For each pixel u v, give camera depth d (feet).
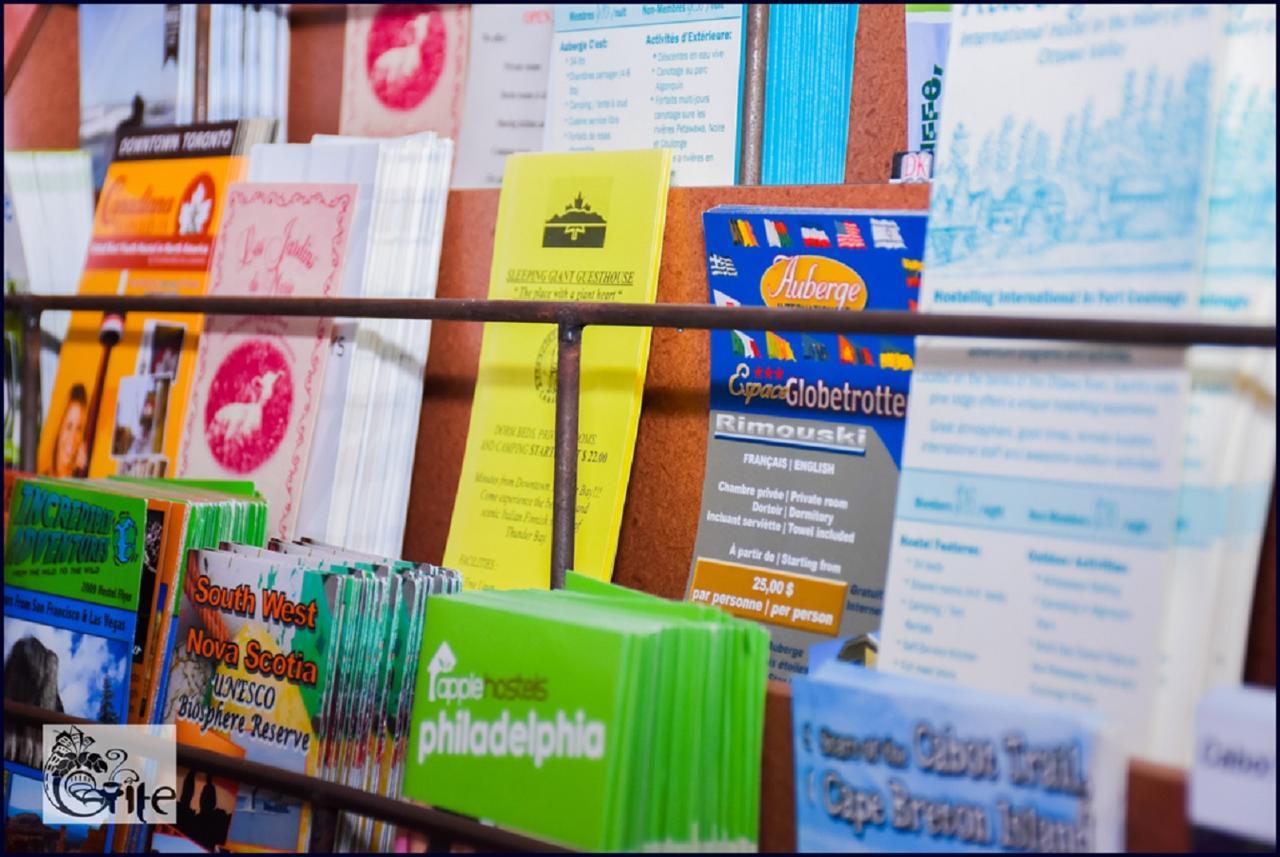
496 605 4.72
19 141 8.96
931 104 6.17
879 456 5.20
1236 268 4.23
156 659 5.87
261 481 6.69
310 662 5.33
